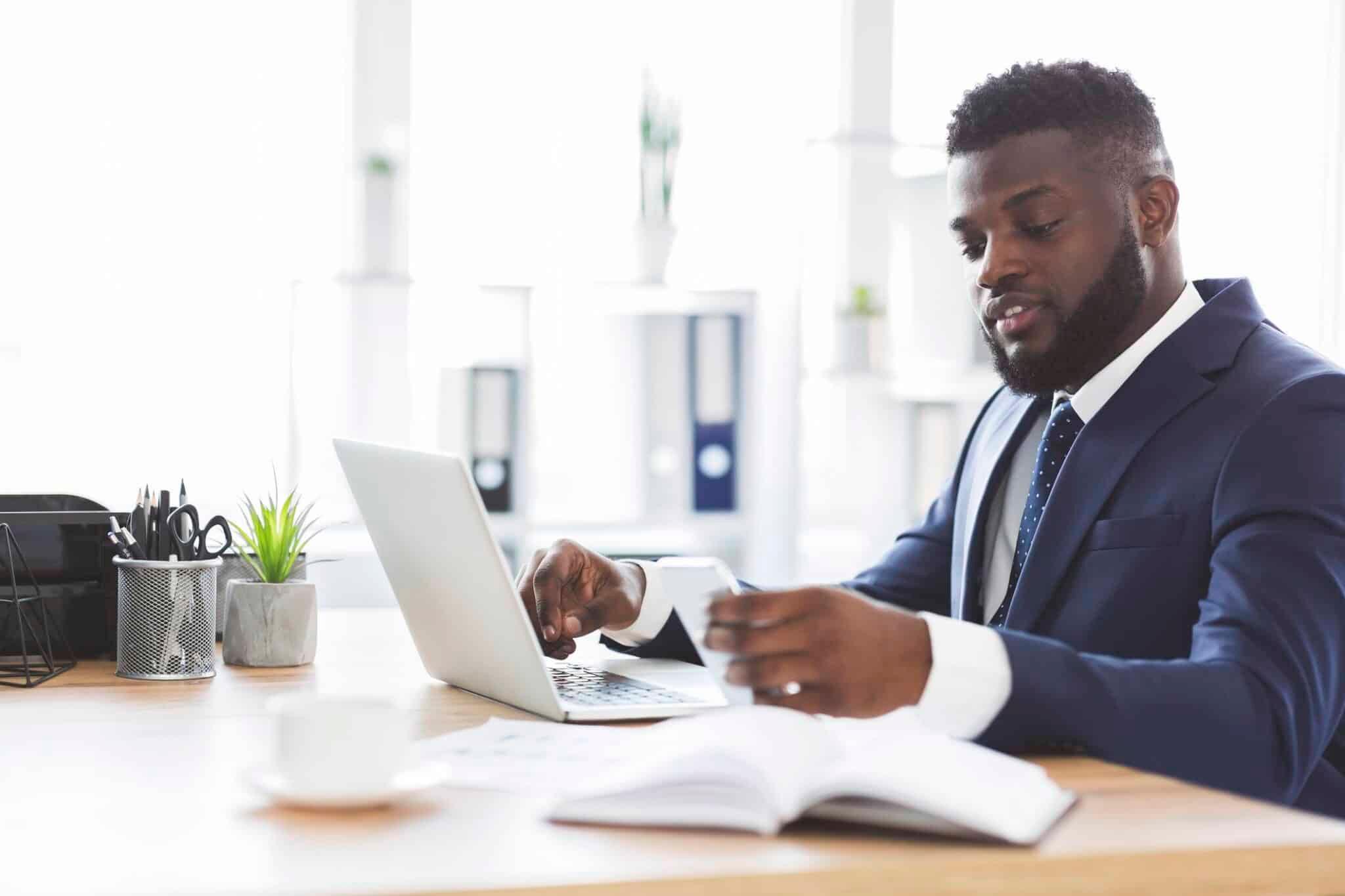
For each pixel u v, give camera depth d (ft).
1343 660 3.88
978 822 2.57
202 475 10.77
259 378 10.85
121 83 10.46
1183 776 3.46
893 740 2.94
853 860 2.49
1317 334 13.09
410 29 10.95
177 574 4.60
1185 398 4.57
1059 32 12.60
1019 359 4.94
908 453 12.36
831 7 11.89
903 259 12.39
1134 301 4.84
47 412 10.43
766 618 3.31
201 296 10.71
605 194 11.68
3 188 10.26
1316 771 4.50
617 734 3.57
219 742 3.58
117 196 10.50
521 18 11.43
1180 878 2.58
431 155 11.28
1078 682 3.39
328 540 10.82
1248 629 3.80
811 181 11.85
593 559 5.00
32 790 3.03
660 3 11.69
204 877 2.38
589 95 11.61
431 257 11.29
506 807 2.85
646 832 2.67
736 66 11.84
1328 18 13.05
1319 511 4.05
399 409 11.12
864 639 3.32
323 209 10.94
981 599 5.24
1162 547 4.41
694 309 11.69
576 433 11.75
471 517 3.77
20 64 10.25
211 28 10.63
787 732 2.83
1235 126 13.03
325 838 2.63
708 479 11.71
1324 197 13.11
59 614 4.92
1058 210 4.76
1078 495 4.63
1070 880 2.53
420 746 3.41
